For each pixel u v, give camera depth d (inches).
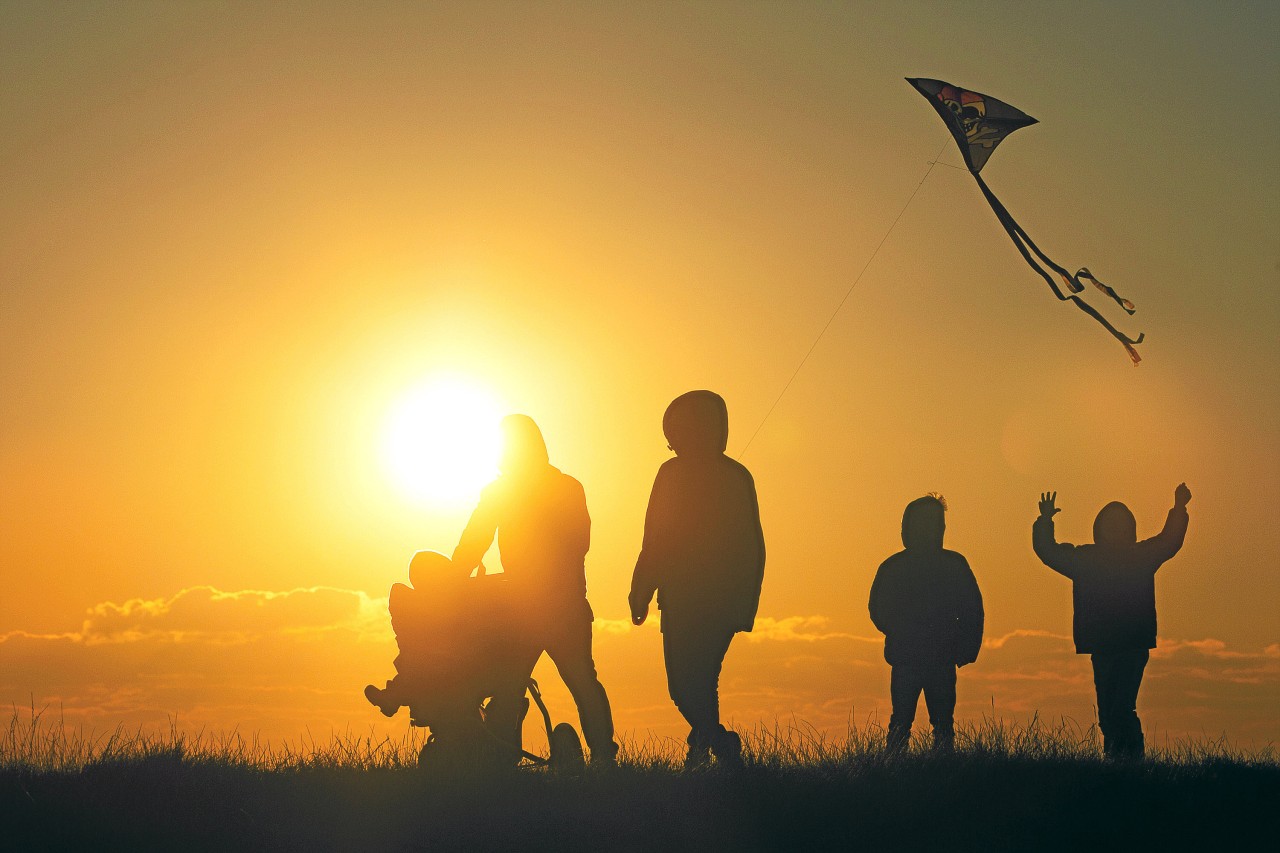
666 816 619.5
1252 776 729.0
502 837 598.9
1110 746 842.2
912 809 649.0
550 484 711.7
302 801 628.7
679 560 756.6
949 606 848.9
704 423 770.8
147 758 693.9
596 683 710.5
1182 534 867.4
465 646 690.2
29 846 582.9
